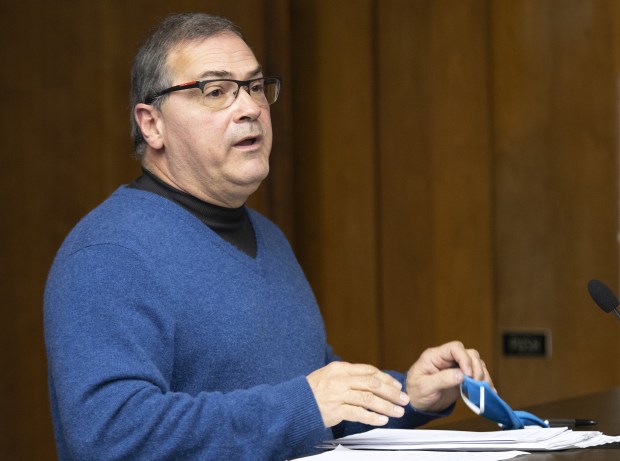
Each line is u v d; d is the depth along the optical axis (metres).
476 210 10.08
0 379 9.11
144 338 4.53
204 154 5.02
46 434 9.21
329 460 3.82
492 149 10.06
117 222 4.82
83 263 4.62
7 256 9.16
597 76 9.70
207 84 5.00
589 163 9.75
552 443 4.00
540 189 9.92
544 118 9.89
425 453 3.93
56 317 4.54
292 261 5.70
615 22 9.61
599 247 9.73
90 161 9.40
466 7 10.06
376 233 10.37
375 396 4.26
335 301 10.47
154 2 9.53
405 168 10.30
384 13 10.32
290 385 4.34
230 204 5.22
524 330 10.00
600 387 9.73
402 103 10.30
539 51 9.88
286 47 10.30
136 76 5.23
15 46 9.23
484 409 4.40
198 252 4.91
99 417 4.22
